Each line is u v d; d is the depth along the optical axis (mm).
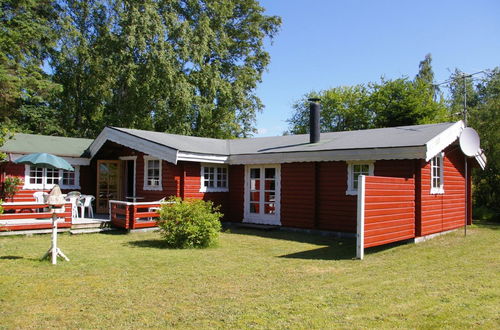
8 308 5039
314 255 8836
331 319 4660
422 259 8367
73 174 15578
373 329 4359
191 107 25297
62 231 11719
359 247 8422
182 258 8305
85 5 25156
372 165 11312
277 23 30469
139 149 13742
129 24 22875
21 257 8141
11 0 21562
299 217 12914
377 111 33656
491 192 18281
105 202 15750
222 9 27453
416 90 31312
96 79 25484
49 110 25750
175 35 24016
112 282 6305
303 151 12352
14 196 13875
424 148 9812
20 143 14719
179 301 5348
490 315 4781
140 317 4734
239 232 12828
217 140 17344
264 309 5012
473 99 38125
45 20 23156
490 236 11703
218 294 5680
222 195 14883
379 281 6449
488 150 18750
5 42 20484
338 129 39875
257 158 13602
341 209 11914
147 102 24703
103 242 10320
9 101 22781
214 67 26562
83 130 27844
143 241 10547
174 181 13633
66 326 4453
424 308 5051
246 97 30234
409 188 10258
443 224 12047
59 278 6520
